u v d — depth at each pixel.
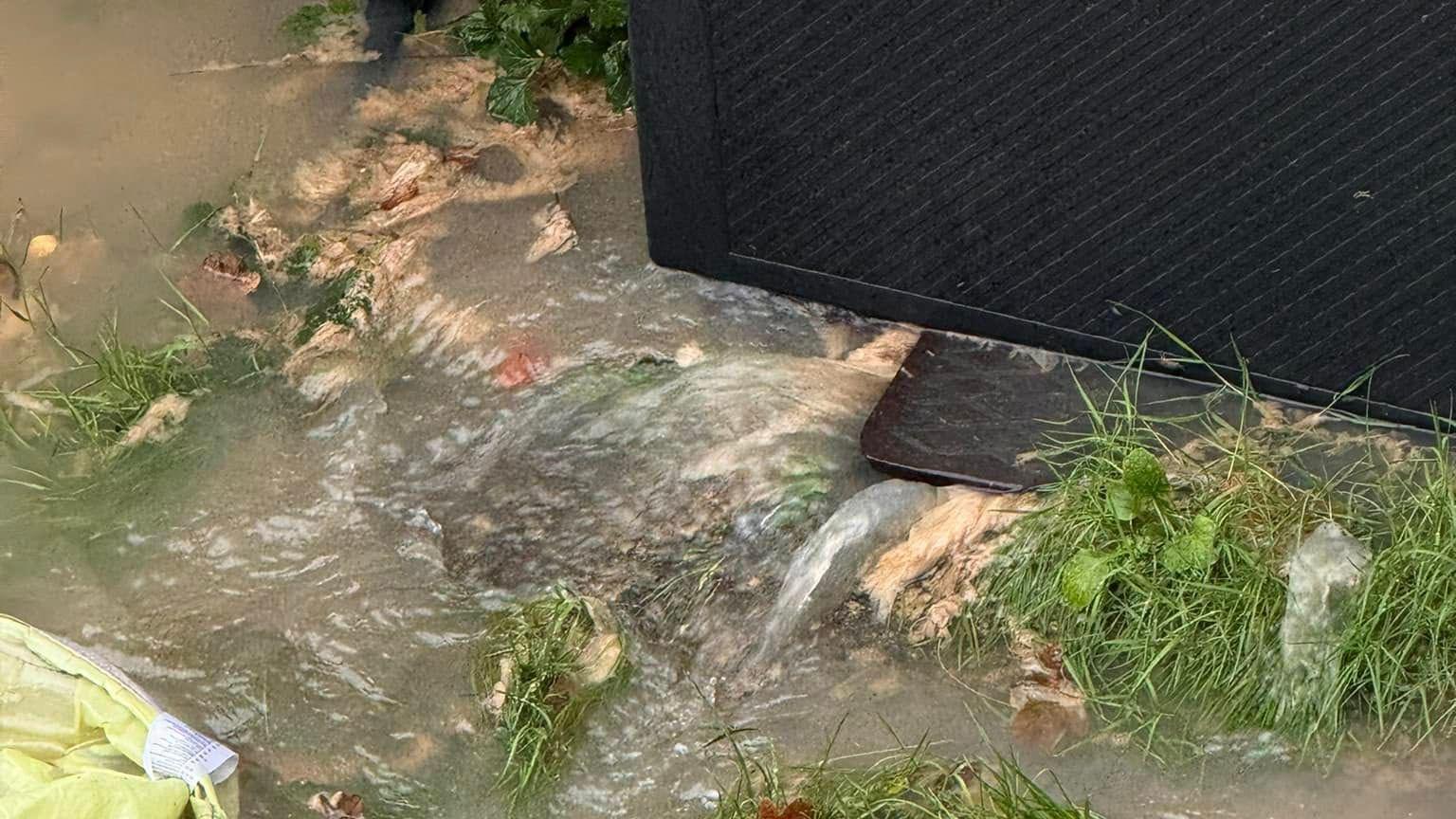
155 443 3.46
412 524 3.30
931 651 3.00
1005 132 3.17
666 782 2.86
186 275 3.80
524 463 3.37
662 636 3.08
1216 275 3.21
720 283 3.68
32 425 3.51
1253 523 2.99
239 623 3.16
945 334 3.52
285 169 4.04
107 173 4.07
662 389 3.45
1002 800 2.64
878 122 3.25
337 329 3.64
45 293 3.79
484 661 3.04
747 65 3.25
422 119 4.14
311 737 2.97
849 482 3.25
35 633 2.93
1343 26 2.80
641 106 3.40
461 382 3.54
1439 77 2.80
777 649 3.03
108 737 2.84
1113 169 3.14
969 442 3.24
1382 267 3.07
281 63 4.33
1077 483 3.06
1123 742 2.83
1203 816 2.72
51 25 4.50
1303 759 2.78
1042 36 3.02
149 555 3.28
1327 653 2.79
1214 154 3.05
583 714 2.96
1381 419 3.26
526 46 4.00
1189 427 3.27
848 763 2.85
